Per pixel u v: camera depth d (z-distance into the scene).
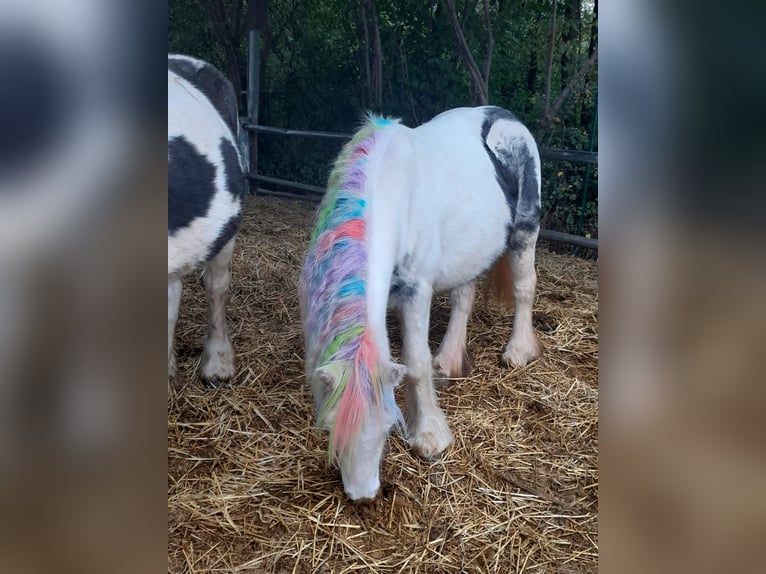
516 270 2.92
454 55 6.01
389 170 2.02
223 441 2.30
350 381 1.60
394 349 3.00
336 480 2.09
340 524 1.91
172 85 2.19
